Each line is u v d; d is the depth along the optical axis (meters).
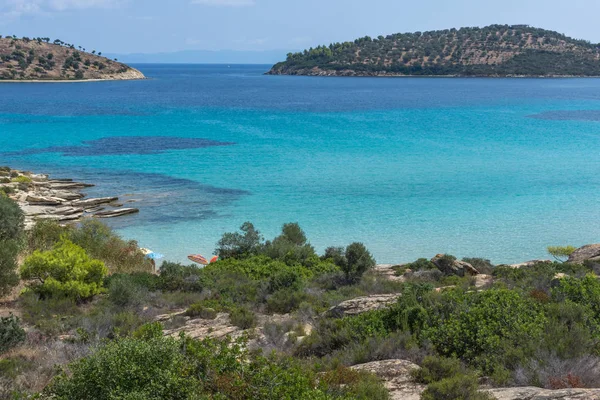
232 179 57.75
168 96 194.25
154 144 82.25
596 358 10.26
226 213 44.78
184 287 24.00
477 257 33.91
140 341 9.17
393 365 10.78
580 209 45.91
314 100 178.38
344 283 25.38
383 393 9.03
